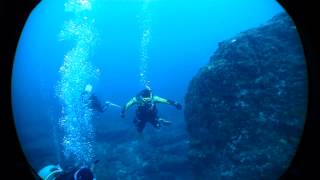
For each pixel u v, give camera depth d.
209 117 6.95
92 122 15.67
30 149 11.51
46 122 19.06
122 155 10.31
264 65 6.76
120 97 33.72
